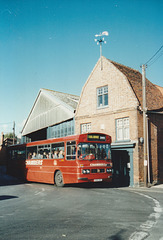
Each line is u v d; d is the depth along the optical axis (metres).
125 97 18.48
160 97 21.20
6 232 6.10
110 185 17.62
